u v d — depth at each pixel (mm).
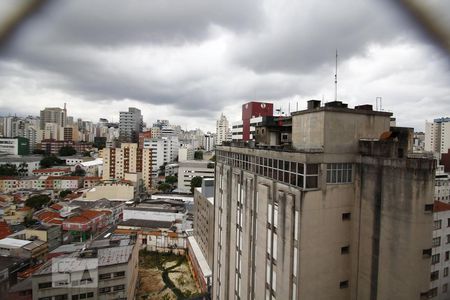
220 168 42594
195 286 61094
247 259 31141
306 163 21578
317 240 22109
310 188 21797
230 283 36938
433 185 18438
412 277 18422
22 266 59125
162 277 64875
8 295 43000
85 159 198500
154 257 74875
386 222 20141
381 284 20547
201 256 65062
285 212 23422
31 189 129250
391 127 24344
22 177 141000
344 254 23250
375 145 21672
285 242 23406
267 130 35562
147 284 61625
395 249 19484
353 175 23203
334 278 22969
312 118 23500
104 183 120125
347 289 23547
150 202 104688
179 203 103875
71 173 159625
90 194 115125
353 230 23172
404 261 18859
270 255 26172
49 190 124750
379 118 24094
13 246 64625
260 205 28062
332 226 22609
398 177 19281
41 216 89812
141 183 139000
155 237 77688
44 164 179250
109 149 147250
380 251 20609
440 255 42344
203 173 144750
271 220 26078
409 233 18547
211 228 59281
